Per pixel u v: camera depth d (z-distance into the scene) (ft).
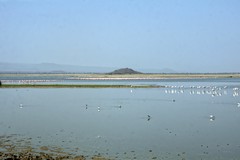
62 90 337.31
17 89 348.59
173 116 160.04
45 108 193.57
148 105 208.85
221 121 144.25
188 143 103.35
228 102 225.56
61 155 87.51
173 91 312.29
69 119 151.02
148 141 105.70
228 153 91.81
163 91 326.24
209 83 529.86
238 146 99.55
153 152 92.32
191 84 487.20
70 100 240.12
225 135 115.34
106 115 164.14
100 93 302.66
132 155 88.94
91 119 150.71
